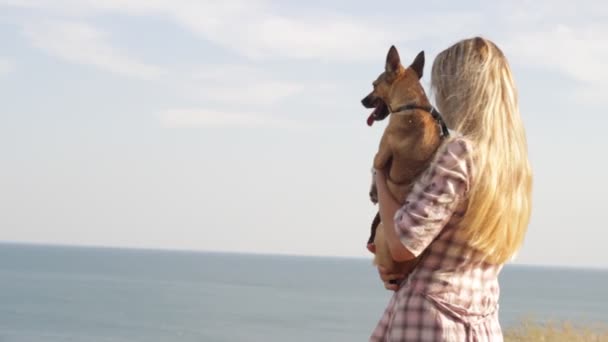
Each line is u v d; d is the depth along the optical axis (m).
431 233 3.04
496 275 3.22
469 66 3.20
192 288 115.25
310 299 95.00
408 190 3.21
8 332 51.38
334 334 51.06
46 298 86.25
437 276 3.09
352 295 106.81
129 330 53.59
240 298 94.19
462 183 3.05
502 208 3.09
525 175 3.20
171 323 59.12
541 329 20.34
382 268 3.22
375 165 3.36
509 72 3.26
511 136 3.17
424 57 3.55
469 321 3.09
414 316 3.08
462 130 3.15
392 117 3.36
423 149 3.19
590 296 118.19
